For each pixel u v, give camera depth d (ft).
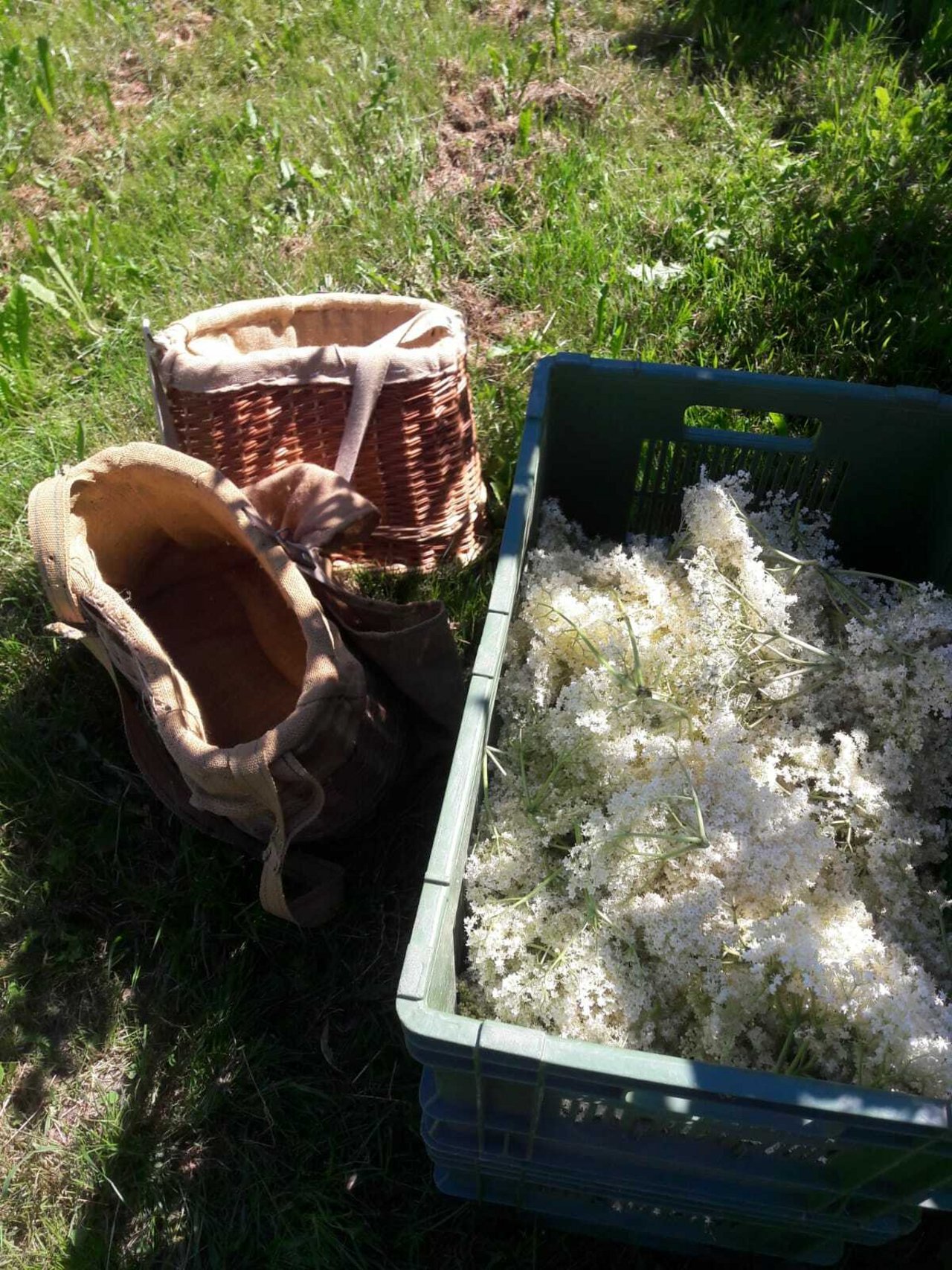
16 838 5.50
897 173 8.00
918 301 7.27
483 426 6.97
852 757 4.14
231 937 5.16
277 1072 4.78
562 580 4.59
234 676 5.73
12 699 5.96
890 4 9.96
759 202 8.18
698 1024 3.51
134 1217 4.49
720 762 3.85
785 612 4.33
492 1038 2.67
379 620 4.88
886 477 5.03
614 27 10.53
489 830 3.98
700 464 5.28
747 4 10.50
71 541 4.52
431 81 9.83
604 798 4.01
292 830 4.23
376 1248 4.31
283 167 8.91
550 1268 4.29
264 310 5.99
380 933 5.20
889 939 3.85
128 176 9.34
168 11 11.44
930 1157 2.80
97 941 5.21
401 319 6.15
